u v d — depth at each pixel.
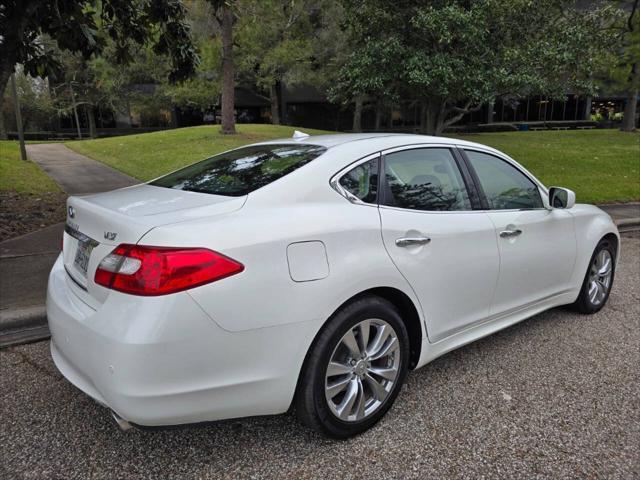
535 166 14.73
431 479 2.48
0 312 4.18
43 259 5.77
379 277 2.72
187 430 2.85
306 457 2.63
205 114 39.03
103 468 2.54
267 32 20.80
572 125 40.41
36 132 36.72
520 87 10.41
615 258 4.83
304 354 2.49
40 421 2.94
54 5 7.20
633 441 2.78
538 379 3.46
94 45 7.94
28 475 2.49
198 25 18.55
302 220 2.54
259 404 2.42
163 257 2.19
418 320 3.01
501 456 2.65
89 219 2.62
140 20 8.48
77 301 2.54
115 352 2.17
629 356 3.81
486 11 9.73
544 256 3.89
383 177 3.01
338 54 22.14
